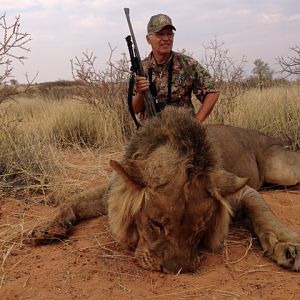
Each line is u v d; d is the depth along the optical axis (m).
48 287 1.54
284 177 2.66
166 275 1.58
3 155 2.72
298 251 1.66
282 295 1.45
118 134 3.82
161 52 2.57
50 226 1.96
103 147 3.74
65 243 1.91
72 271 1.64
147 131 1.77
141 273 1.61
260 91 4.46
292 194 2.59
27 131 3.24
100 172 2.85
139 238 1.70
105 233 1.98
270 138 2.86
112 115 4.00
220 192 1.64
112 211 1.77
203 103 2.65
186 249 1.60
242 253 1.80
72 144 3.69
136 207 1.60
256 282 1.55
